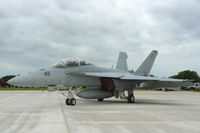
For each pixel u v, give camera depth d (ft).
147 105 45.16
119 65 67.36
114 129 20.81
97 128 21.18
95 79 50.26
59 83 43.93
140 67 63.21
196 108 39.93
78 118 26.96
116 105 44.52
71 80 45.75
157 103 50.62
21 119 26.04
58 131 19.76
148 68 65.31
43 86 41.96
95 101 55.06
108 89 50.70
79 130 20.22
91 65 50.93
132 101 52.26
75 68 46.96
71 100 43.50
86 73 46.60
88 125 22.61
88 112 32.73
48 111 33.47
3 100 54.80
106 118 27.14
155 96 84.43
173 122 24.82
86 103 48.88
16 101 51.78
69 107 39.58
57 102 49.32
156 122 24.72
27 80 39.34
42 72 41.68
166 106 43.27
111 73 52.24
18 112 32.17
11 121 24.71
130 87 53.83
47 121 24.73
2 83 188.24
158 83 53.11
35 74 40.68
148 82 54.75
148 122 24.67
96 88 52.13
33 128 20.99
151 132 19.72
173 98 71.56
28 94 86.48
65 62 45.80
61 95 79.82
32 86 40.52
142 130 20.51
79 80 47.16
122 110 35.65
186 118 27.78
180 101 57.77
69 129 20.62
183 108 39.78
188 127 22.04
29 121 24.71
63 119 26.13
